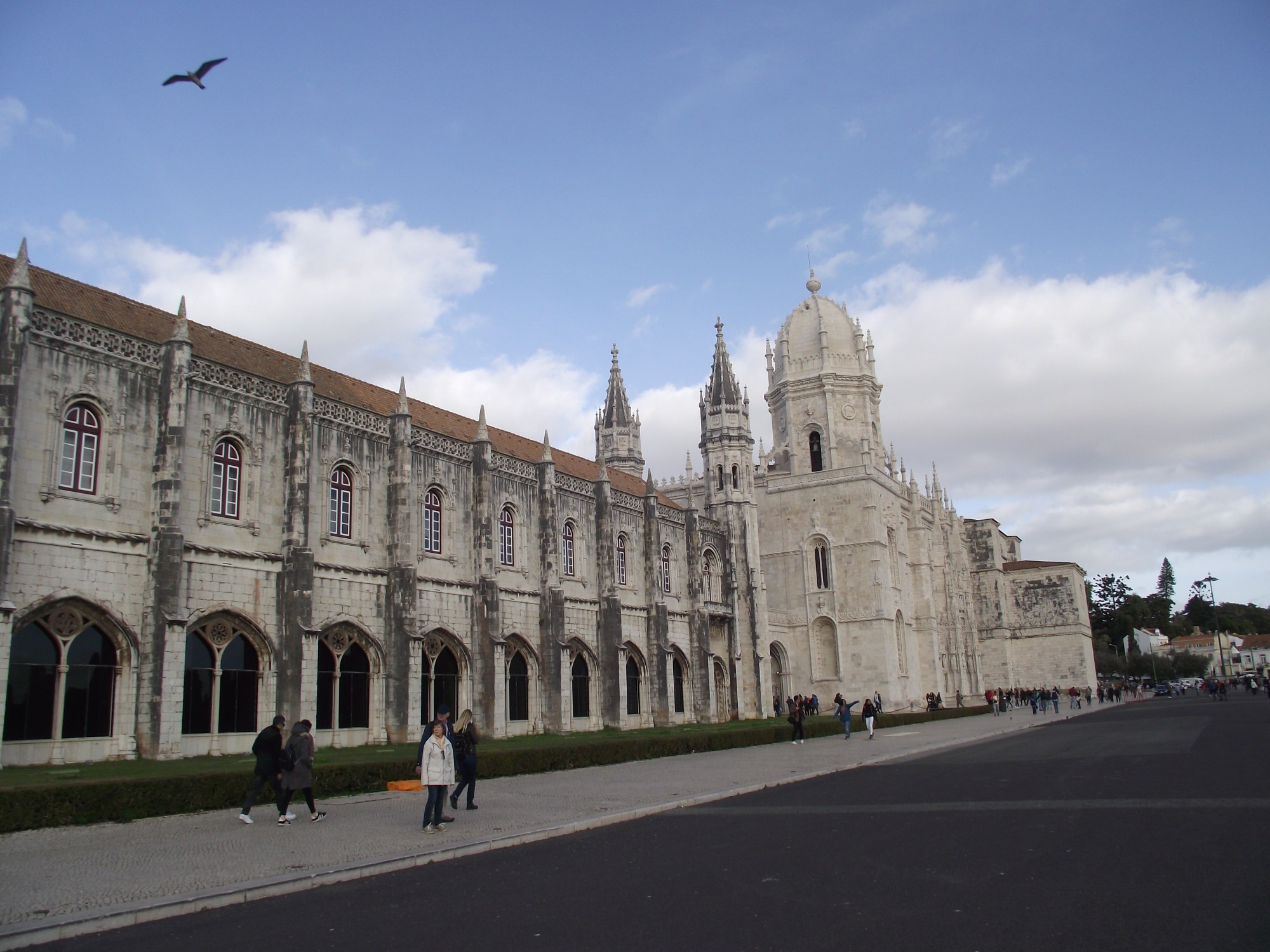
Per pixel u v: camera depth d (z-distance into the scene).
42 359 30.56
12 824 20.08
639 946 11.22
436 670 44.44
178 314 34.62
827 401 92.00
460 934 12.13
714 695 70.00
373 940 12.00
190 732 33.56
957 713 83.06
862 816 21.55
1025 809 21.50
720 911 12.74
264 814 23.17
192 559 34.12
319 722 38.09
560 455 63.28
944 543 111.88
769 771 33.28
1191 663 197.50
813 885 14.12
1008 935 11.12
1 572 27.83
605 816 22.06
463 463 47.34
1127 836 17.27
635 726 59.03
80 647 30.70
